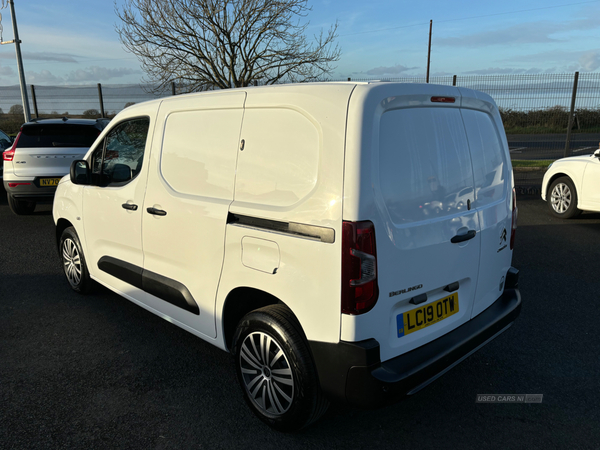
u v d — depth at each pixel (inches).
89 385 115.7
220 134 104.7
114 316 157.4
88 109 526.9
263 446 94.3
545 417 103.7
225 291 103.9
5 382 116.9
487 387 115.8
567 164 302.2
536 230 276.5
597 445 94.4
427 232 90.3
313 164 84.7
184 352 133.2
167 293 122.1
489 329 104.0
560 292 177.0
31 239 257.6
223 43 497.4
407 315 90.0
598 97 406.6
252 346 100.4
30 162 287.4
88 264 162.9
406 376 83.4
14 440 94.9
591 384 116.4
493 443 95.3
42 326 149.6
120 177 138.3
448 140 97.3
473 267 104.1
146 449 93.0
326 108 82.9
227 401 109.8
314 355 86.4
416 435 98.2
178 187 115.5
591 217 312.5
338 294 81.3
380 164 82.0
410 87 88.2
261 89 96.7
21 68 541.0
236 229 98.3
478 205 105.5
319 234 82.9
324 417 104.5
